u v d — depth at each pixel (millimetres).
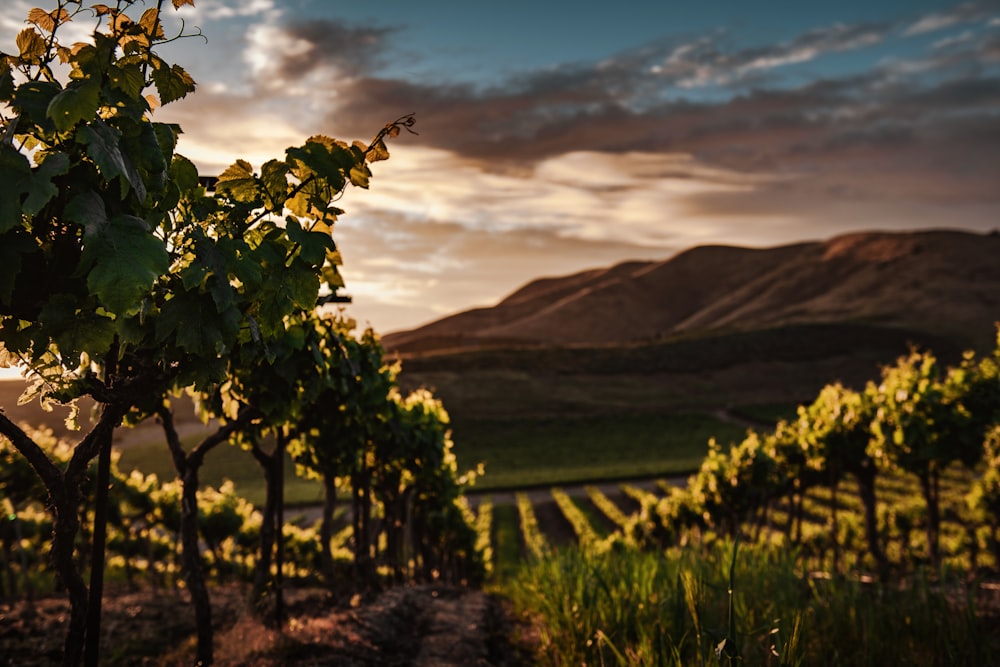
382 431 12297
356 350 8758
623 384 120375
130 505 19969
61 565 3477
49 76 2920
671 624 5875
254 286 3367
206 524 20703
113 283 2496
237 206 3430
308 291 3445
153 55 3174
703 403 111500
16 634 8227
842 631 5922
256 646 6949
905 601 6504
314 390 6371
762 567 7480
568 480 63031
